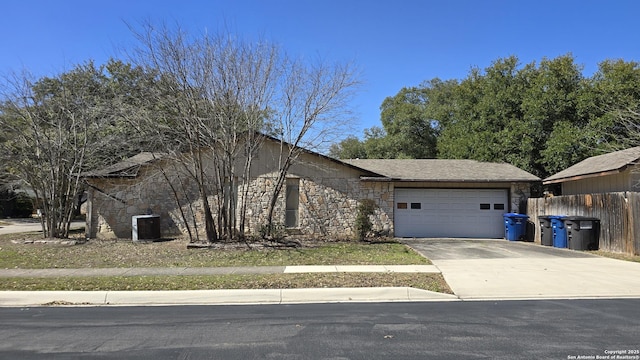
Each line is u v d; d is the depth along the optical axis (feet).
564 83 82.38
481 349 18.89
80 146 58.75
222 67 49.80
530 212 62.80
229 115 50.62
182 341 20.38
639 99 73.10
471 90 95.66
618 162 54.85
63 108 56.65
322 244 54.60
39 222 112.68
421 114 127.65
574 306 26.91
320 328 22.39
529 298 29.30
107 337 21.07
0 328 22.77
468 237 66.49
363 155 132.87
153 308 27.27
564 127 77.25
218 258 44.01
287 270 37.76
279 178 56.49
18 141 57.88
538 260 43.06
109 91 62.28
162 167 58.23
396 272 36.76
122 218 62.39
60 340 20.66
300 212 62.80
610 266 39.34
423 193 67.10
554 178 65.82
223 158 53.57
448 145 95.55
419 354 18.33
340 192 63.67
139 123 52.47
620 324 22.70
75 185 59.31
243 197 56.90
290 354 18.47
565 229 52.54
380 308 26.86
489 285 32.50
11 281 33.53
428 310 26.21
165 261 42.47
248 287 31.22
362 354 18.40
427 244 56.90
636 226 44.98
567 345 19.34
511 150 82.02
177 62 48.67
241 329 22.29
